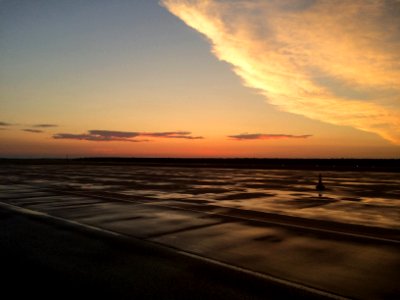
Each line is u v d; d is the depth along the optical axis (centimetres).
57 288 502
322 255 660
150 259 635
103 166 6131
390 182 2517
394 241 767
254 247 716
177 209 1227
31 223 969
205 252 679
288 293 481
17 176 3092
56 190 1878
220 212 1162
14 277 545
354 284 515
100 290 494
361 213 1154
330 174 3628
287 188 2041
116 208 1247
